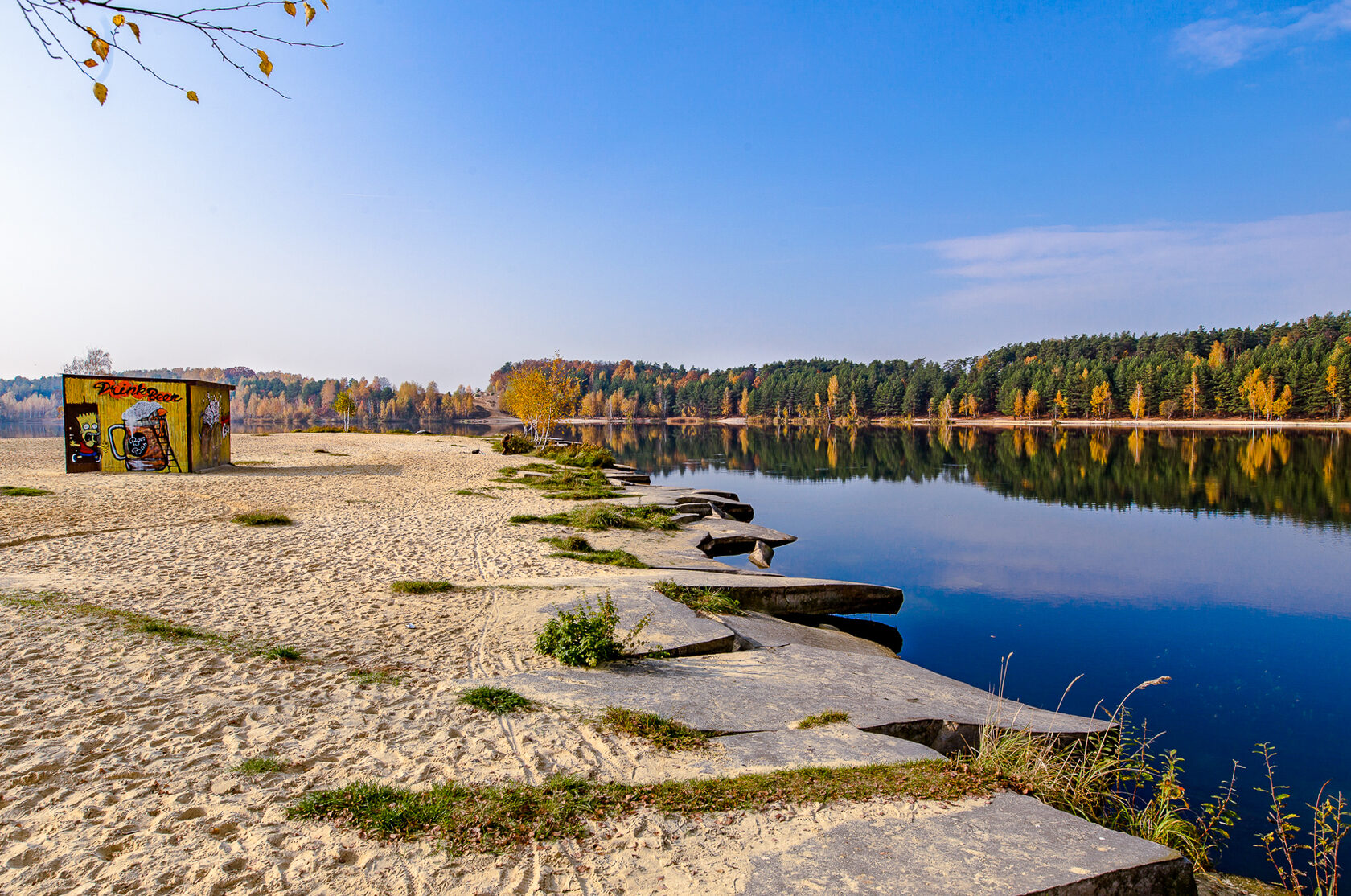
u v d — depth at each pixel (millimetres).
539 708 5434
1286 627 12102
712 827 3822
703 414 172250
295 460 28734
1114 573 16031
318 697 5504
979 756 5215
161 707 5172
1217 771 6996
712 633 7676
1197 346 125500
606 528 16109
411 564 11164
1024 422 118250
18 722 4797
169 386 21531
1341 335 108062
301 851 3441
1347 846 5609
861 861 3512
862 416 144750
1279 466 38938
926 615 12664
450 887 3223
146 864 3279
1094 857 3602
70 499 15445
